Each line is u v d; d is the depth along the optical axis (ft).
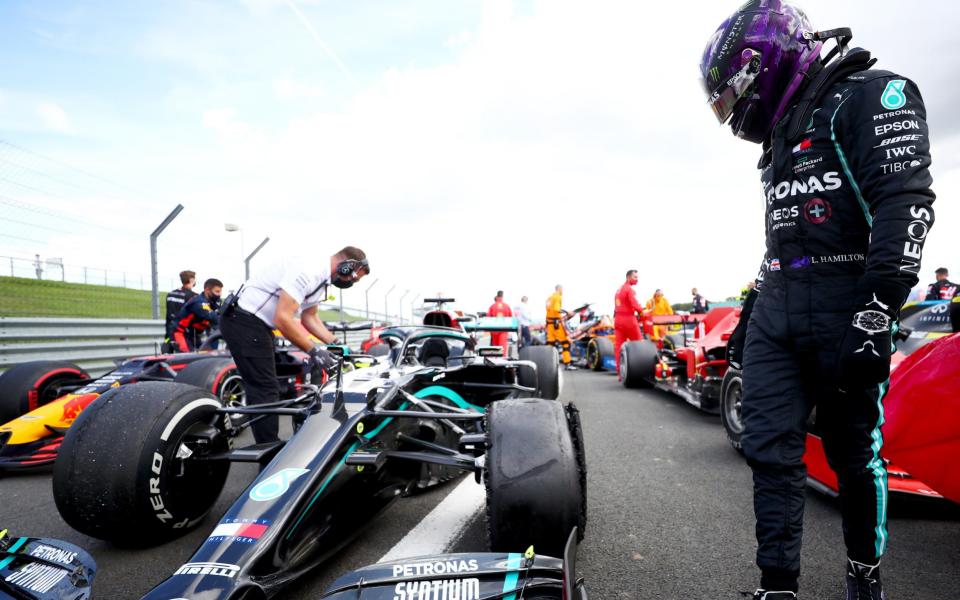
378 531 9.00
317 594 6.89
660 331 39.22
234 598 5.22
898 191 4.73
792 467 5.58
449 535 8.77
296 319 10.93
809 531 8.72
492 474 6.53
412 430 10.05
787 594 5.42
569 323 54.39
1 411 15.29
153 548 8.51
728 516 9.48
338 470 7.38
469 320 23.40
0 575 5.36
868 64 5.53
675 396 24.40
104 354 25.53
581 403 22.48
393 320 65.16
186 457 8.31
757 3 5.82
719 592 6.88
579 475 7.42
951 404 6.71
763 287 5.99
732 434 13.85
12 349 21.61
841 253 5.28
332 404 8.38
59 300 47.52
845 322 5.20
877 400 5.57
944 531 8.54
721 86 5.97
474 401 14.35
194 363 16.53
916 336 12.00
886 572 7.25
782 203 5.61
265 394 11.62
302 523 6.69
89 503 7.49
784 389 5.65
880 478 5.64
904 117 4.83
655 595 6.84
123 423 7.83
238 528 5.97
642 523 9.23
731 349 6.84
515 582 4.64
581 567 7.65
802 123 5.44
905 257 4.65
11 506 10.99
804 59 5.62
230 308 11.39
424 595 4.58
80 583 5.51
